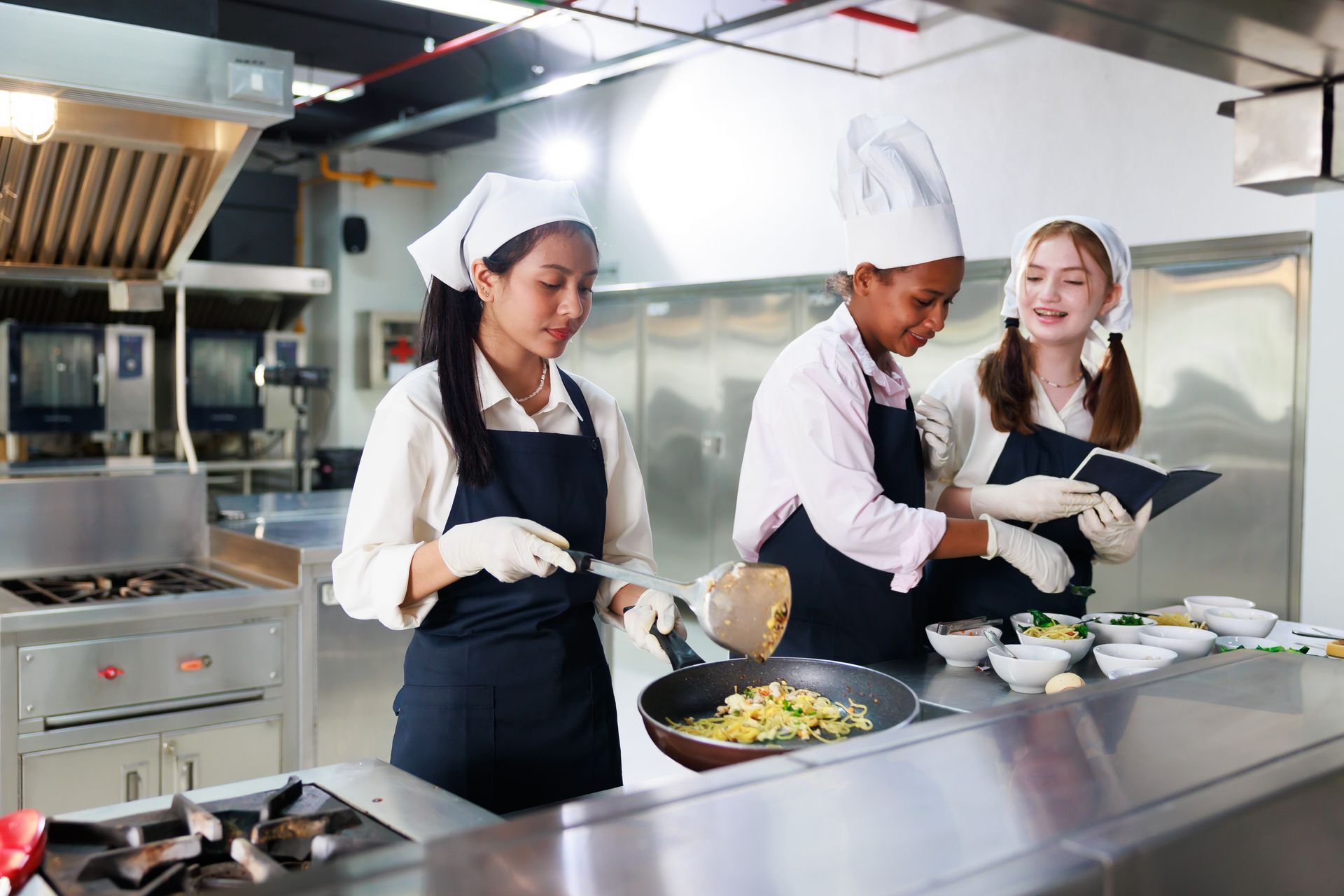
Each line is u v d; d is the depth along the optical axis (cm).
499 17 443
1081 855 72
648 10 548
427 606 139
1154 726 97
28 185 262
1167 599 399
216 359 671
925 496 200
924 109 533
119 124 244
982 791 82
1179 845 76
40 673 245
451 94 685
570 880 68
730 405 556
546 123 749
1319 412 353
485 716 143
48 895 85
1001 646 162
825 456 169
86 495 303
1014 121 496
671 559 598
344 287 802
